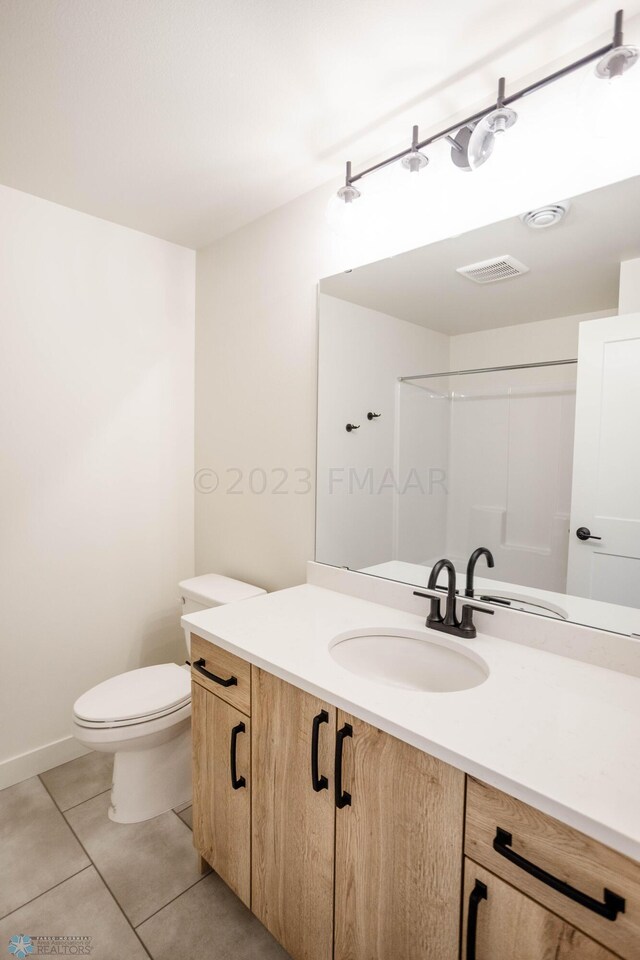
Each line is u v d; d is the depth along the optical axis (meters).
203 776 1.42
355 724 0.97
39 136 1.50
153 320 2.27
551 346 1.23
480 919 0.80
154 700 1.67
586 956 0.68
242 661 1.25
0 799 1.83
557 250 1.20
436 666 1.30
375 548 1.63
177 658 2.46
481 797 0.78
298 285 1.86
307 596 1.67
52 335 1.96
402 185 1.50
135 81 1.26
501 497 1.33
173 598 2.43
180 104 1.35
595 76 1.00
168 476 2.37
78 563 2.09
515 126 1.25
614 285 1.12
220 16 1.07
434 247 1.43
